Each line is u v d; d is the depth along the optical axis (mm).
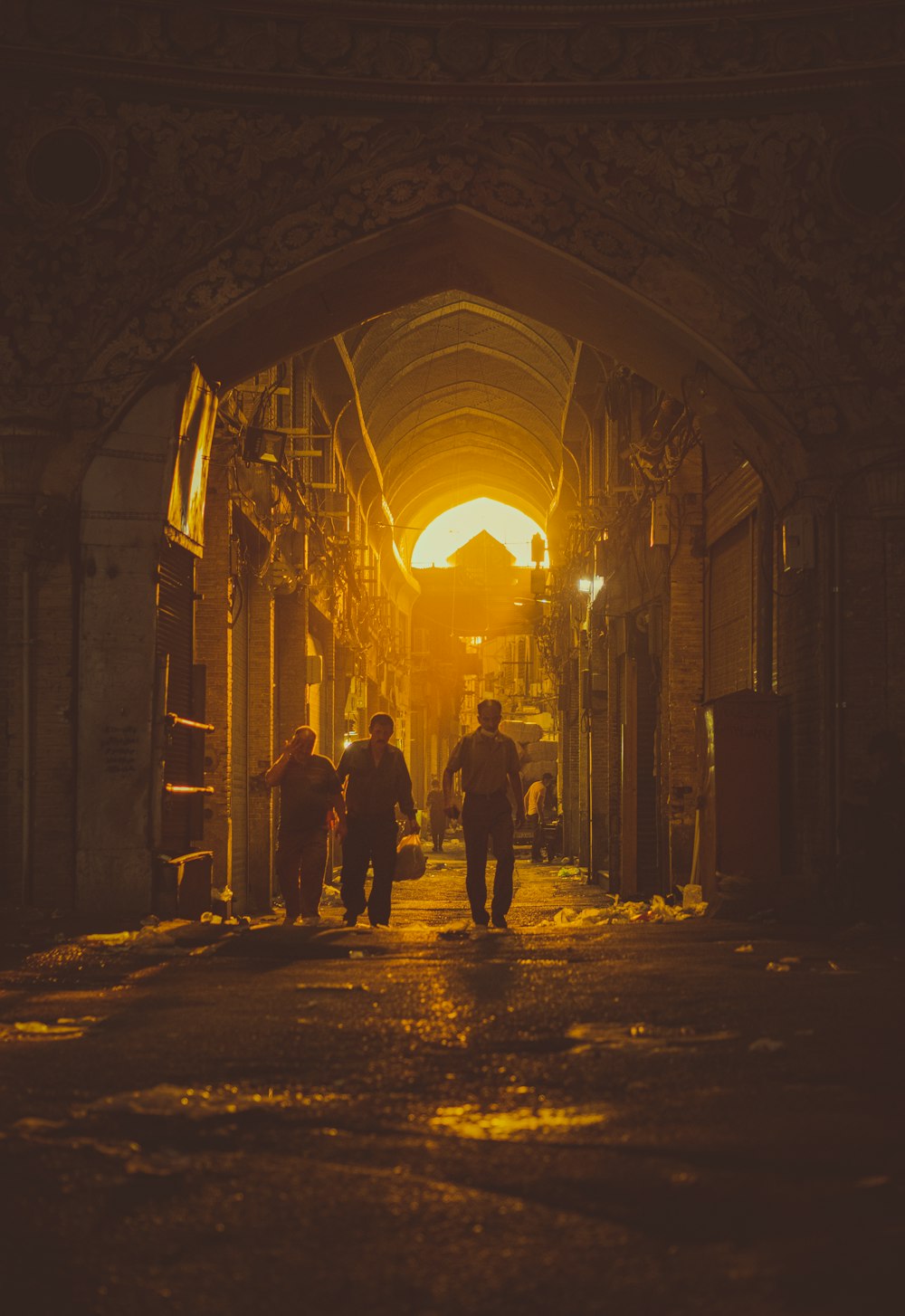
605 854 25078
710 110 12422
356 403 26969
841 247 12305
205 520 15766
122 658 11977
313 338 14164
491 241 13016
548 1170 3705
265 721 19125
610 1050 5359
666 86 12336
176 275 12281
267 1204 3459
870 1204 3426
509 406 34531
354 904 11633
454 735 61062
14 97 12141
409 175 12508
